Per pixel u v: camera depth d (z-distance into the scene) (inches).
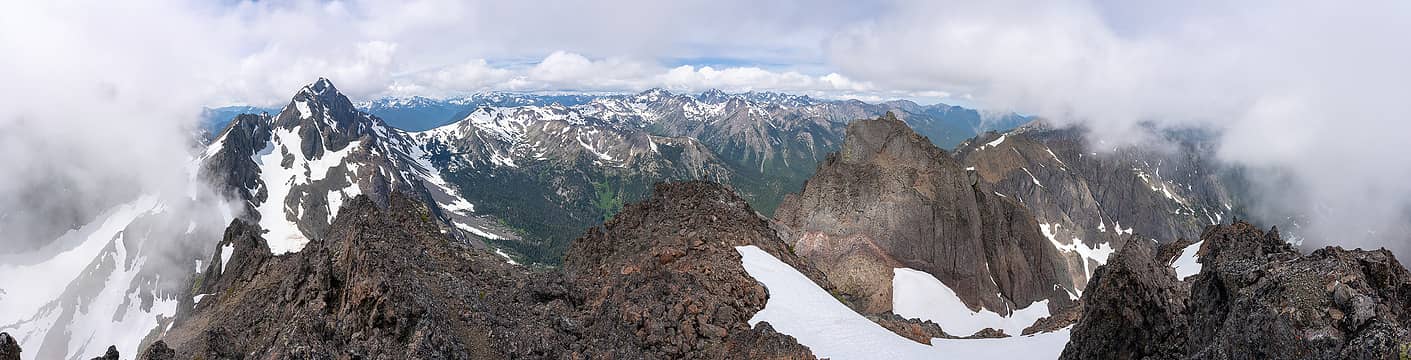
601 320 2055.9
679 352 1886.1
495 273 2527.1
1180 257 3885.3
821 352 1894.7
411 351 1582.2
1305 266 1154.7
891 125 5482.3
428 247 2689.5
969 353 2055.9
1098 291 1649.9
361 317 1764.3
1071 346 1702.8
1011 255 5442.9
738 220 2977.4
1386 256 1253.7
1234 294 1254.3
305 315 1898.4
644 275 2257.6
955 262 4783.5
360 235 2192.4
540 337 1904.5
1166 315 1524.4
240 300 3043.8
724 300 2144.4
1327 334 1016.2
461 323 1904.5
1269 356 1088.8
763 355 1808.6
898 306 4357.8
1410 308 1173.7
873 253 4687.5
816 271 2888.8
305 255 2770.7
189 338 2755.9
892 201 4874.5
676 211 3043.8
